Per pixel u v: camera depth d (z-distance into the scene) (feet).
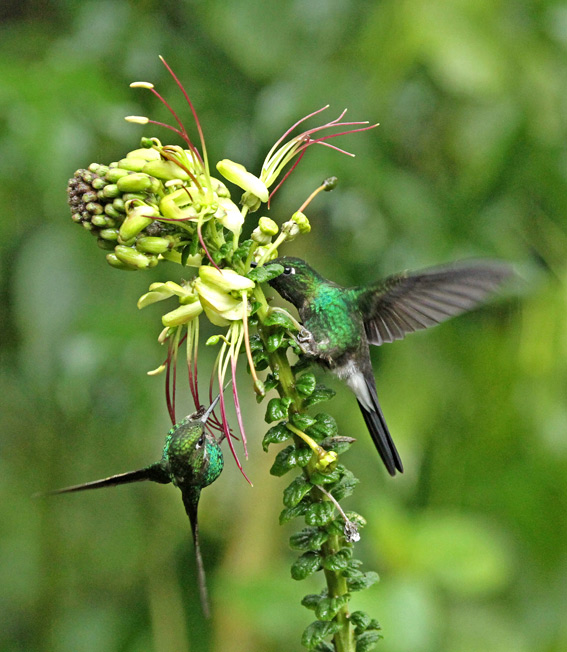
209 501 33.68
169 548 35.37
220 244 18.45
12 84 29.84
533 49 32.12
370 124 31.48
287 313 18.53
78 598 36.01
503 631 32.07
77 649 34.68
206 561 35.29
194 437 19.13
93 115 30.45
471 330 34.55
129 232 17.62
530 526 33.86
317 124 31.48
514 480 33.81
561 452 33.71
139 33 32.91
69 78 30.45
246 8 32.09
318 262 32.45
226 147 32.53
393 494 32.53
